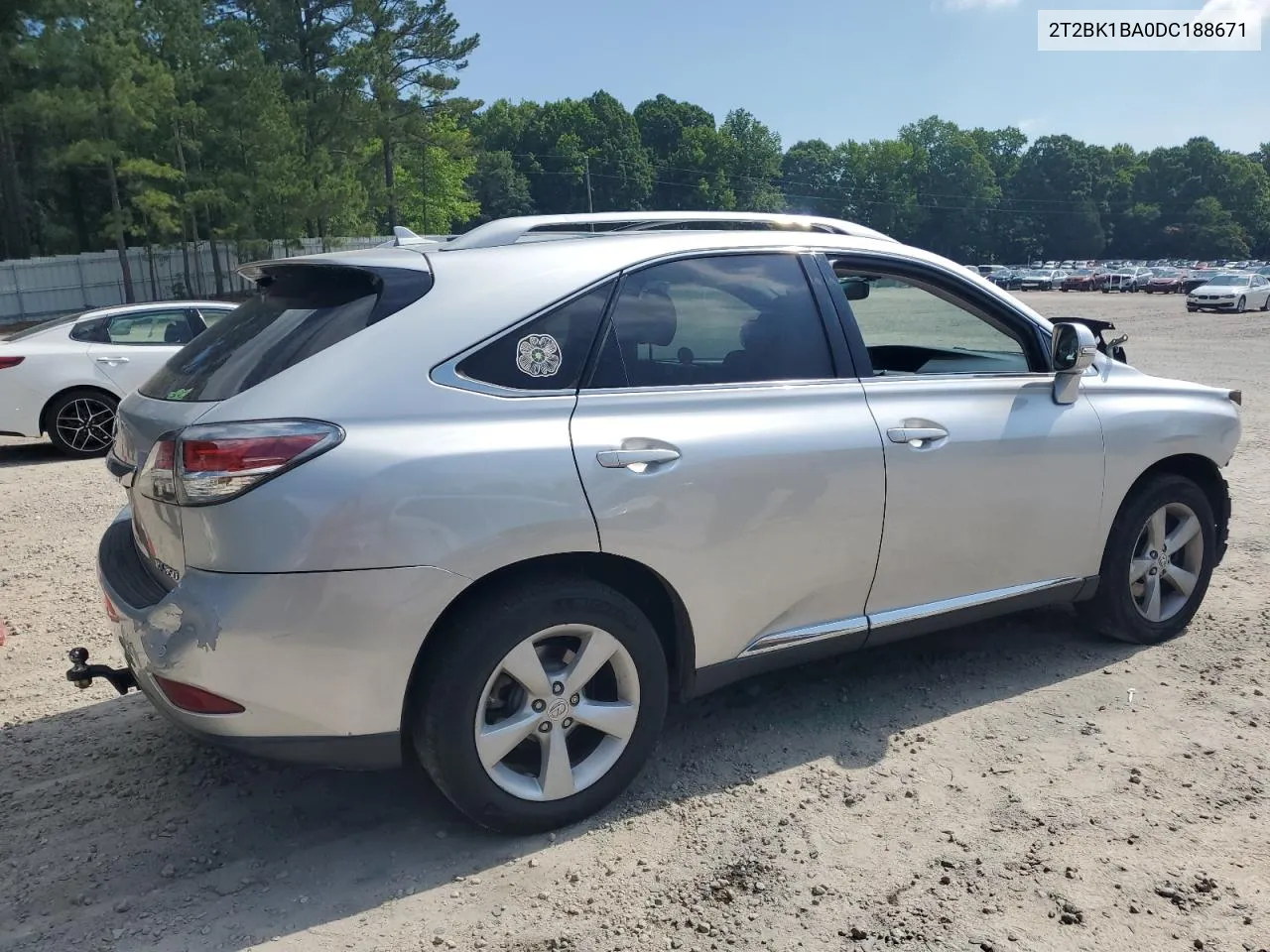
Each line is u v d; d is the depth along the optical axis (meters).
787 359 3.28
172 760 3.41
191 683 2.50
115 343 9.34
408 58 48.78
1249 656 4.14
